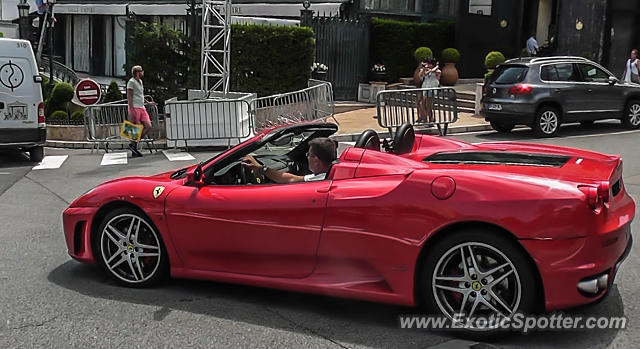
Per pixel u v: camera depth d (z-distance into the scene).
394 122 15.42
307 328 4.55
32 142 12.91
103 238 5.52
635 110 15.71
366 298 4.52
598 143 13.59
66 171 12.01
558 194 4.02
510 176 4.21
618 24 21.33
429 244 4.31
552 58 15.02
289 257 4.78
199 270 5.18
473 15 23.59
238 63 18.69
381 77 21.66
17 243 6.98
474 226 4.16
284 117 16.20
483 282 4.16
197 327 4.60
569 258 3.96
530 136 15.04
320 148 5.16
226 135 14.53
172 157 13.66
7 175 11.58
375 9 22.92
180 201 5.14
